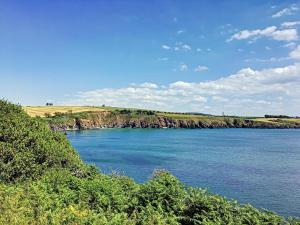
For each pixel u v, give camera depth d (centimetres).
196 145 12550
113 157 8638
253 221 1462
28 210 1484
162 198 1719
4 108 2719
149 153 9669
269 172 6644
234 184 5459
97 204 1708
